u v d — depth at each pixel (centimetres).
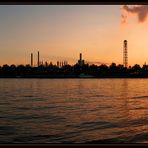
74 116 1168
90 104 1647
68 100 1880
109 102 1738
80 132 798
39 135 738
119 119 1076
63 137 720
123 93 2459
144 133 783
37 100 1853
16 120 1027
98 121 1021
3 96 2108
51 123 970
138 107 1491
